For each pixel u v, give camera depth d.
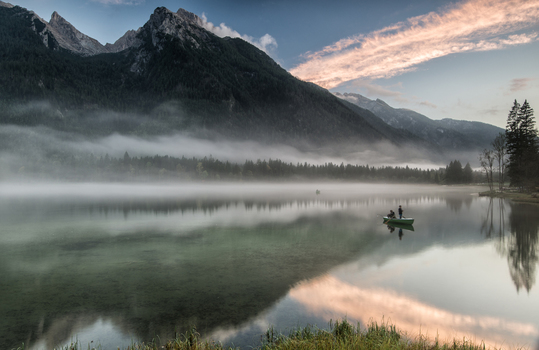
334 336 9.81
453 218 44.38
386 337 9.37
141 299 15.80
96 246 28.17
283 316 13.61
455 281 17.95
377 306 14.60
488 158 96.75
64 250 26.70
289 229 36.59
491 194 89.06
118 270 20.80
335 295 16.02
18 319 13.72
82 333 12.45
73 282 18.47
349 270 20.38
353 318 13.30
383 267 20.94
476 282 17.75
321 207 63.91
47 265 22.17
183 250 26.42
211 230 36.22
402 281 18.08
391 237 31.31
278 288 17.19
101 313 14.24
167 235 33.31
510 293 16.05
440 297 15.59
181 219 45.94
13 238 32.09
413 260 22.61
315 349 8.56
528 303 14.76
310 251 25.75
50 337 12.16
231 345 11.09
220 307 14.71
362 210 57.78
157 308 14.70
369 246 27.41
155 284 18.02
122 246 28.08
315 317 13.44
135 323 13.21
